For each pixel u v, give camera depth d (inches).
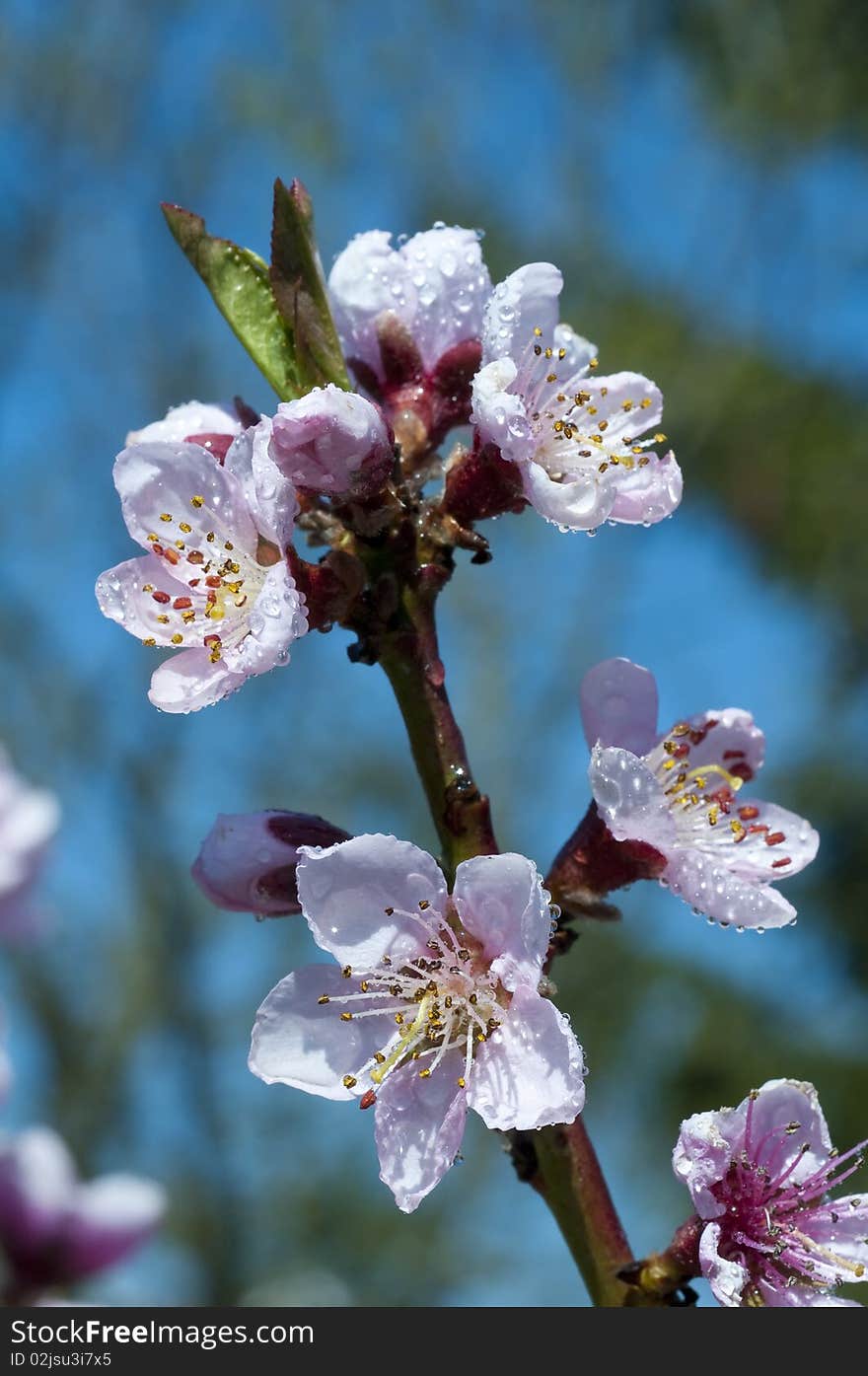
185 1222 34.1
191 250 12.9
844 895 39.6
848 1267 12.4
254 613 12.3
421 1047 12.2
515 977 12.1
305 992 12.2
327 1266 34.3
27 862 14.9
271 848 12.9
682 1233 12.3
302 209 12.7
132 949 36.1
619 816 12.5
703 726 13.5
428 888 12.2
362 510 12.5
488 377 12.5
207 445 13.2
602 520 12.5
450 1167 11.9
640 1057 37.9
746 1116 12.4
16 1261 13.4
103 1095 34.5
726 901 12.6
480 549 12.7
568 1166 12.4
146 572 12.9
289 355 12.9
